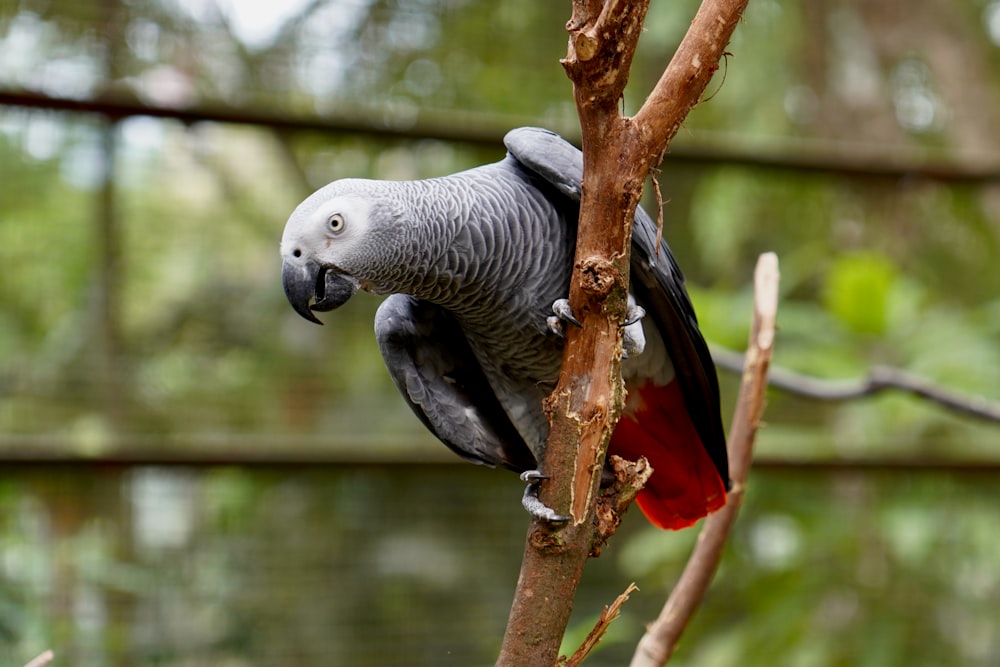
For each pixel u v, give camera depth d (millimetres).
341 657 4215
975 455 4688
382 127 4215
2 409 3908
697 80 1607
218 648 4098
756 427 2469
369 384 4320
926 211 5000
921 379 3928
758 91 4977
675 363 2383
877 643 4617
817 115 5113
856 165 4848
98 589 3980
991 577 4754
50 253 4008
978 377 4496
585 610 4582
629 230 1664
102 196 4059
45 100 3912
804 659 4531
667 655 2387
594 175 1646
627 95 4664
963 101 5496
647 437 2562
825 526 4570
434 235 2057
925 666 4672
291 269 2045
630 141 1624
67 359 4004
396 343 2414
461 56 4332
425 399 2455
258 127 4164
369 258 2025
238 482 4172
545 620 1745
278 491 4219
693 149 4680
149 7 4031
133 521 4043
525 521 4453
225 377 4156
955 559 4754
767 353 2447
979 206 5059
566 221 2221
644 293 2273
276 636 4160
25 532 3912
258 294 4234
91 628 3959
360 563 4266
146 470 4059
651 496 2670
